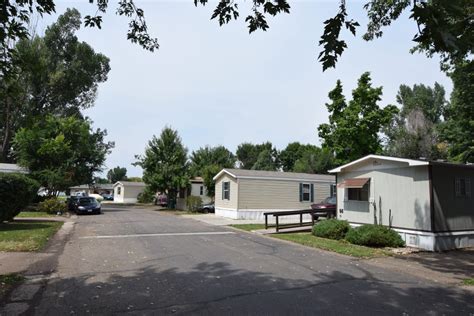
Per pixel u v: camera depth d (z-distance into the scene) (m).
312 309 5.25
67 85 38.72
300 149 60.44
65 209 25.22
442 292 6.37
